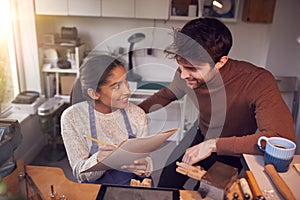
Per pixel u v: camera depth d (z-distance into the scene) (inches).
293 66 107.4
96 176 39.1
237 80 45.6
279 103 42.8
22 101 95.2
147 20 110.8
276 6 101.3
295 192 33.1
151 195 34.2
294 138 40.1
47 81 106.3
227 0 102.7
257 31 112.0
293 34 104.0
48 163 98.8
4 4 92.0
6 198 32.5
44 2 96.8
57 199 33.8
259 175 35.9
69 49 105.8
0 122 37.9
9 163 36.8
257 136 40.9
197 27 40.1
